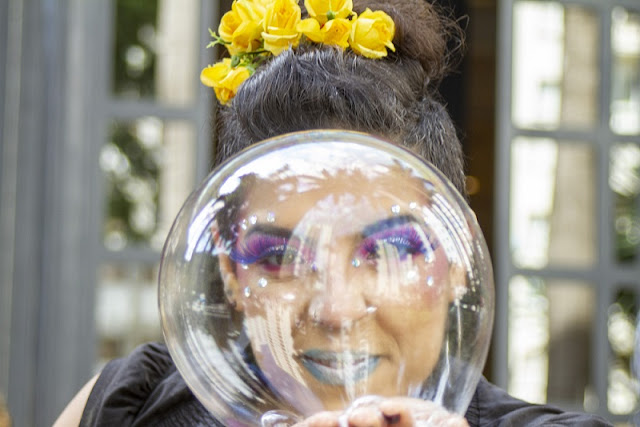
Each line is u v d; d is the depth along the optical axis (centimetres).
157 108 403
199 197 126
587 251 431
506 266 426
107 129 404
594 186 432
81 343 400
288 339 117
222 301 120
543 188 431
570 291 429
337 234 118
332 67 146
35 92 395
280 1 156
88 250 401
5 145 389
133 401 180
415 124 153
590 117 434
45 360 395
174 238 126
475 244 123
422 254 118
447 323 119
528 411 168
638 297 431
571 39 434
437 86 172
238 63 162
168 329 125
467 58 563
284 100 143
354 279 117
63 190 397
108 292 404
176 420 176
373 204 119
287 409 119
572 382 428
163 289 126
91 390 183
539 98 432
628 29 436
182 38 406
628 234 433
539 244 429
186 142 405
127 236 405
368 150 124
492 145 579
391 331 117
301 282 117
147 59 405
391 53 160
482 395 173
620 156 435
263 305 118
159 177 405
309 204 119
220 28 164
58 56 397
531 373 427
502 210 427
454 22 186
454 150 158
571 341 427
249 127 147
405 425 116
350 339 116
